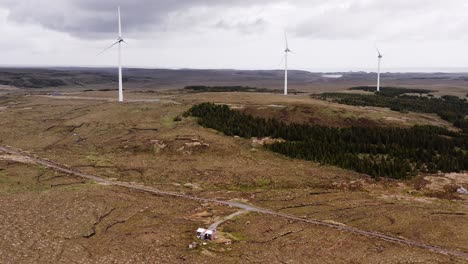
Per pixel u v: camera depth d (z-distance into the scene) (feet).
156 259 165.17
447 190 268.21
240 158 329.52
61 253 166.91
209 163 318.24
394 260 167.22
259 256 169.99
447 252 176.04
